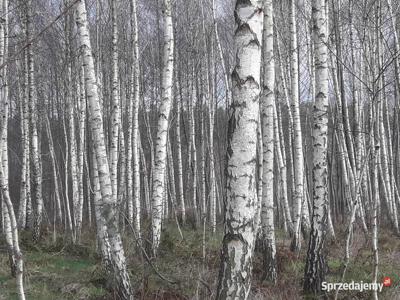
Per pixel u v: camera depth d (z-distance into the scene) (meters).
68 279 7.64
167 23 9.47
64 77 15.23
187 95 21.19
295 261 8.83
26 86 12.69
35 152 12.13
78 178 13.32
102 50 15.67
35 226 11.45
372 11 11.73
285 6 15.55
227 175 3.94
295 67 10.61
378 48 10.16
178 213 18.06
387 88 16.55
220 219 20.02
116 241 5.92
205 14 18.86
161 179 9.29
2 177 3.68
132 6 12.19
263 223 7.62
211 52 18.78
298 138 10.26
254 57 3.92
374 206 5.34
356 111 12.70
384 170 15.81
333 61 12.88
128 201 13.05
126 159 15.65
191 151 21.42
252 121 3.90
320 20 6.85
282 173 12.66
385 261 9.07
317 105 6.76
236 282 3.84
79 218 12.41
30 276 7.71
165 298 6.14
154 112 22.58
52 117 23.78
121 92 16.58
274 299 6.16
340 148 14.52
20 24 11.41
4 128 6.90
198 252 9.38
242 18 3.93
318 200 6.70
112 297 6.17
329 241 11.30
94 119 6.01
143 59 19.58
